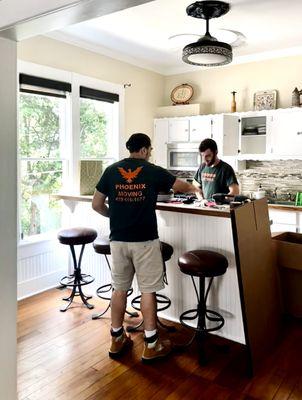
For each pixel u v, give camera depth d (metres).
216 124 4.78
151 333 2.40
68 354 2.52
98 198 2.54
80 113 4.27
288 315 3.11
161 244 2.71
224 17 3.40
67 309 3.27
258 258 2.58
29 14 1.55
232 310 2.68
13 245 1.85
